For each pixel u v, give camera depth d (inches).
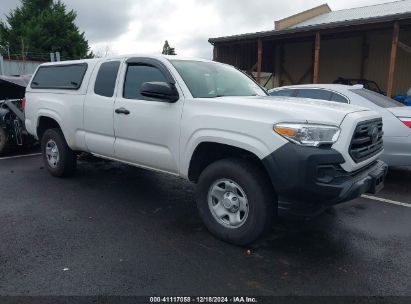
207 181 158.4
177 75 172.1
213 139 151.2
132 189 231.1
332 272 133.4
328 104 158.2
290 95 284.0
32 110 256.4
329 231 168.9
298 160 130.3
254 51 821.2
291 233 166.4
